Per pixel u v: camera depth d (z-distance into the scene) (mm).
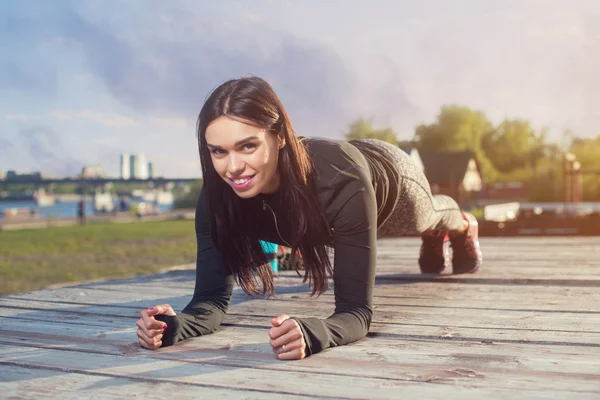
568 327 2344
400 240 6926
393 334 2246
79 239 19062
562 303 2873
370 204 2102
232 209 2170
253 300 3119
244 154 1847
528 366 1804
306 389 1607
